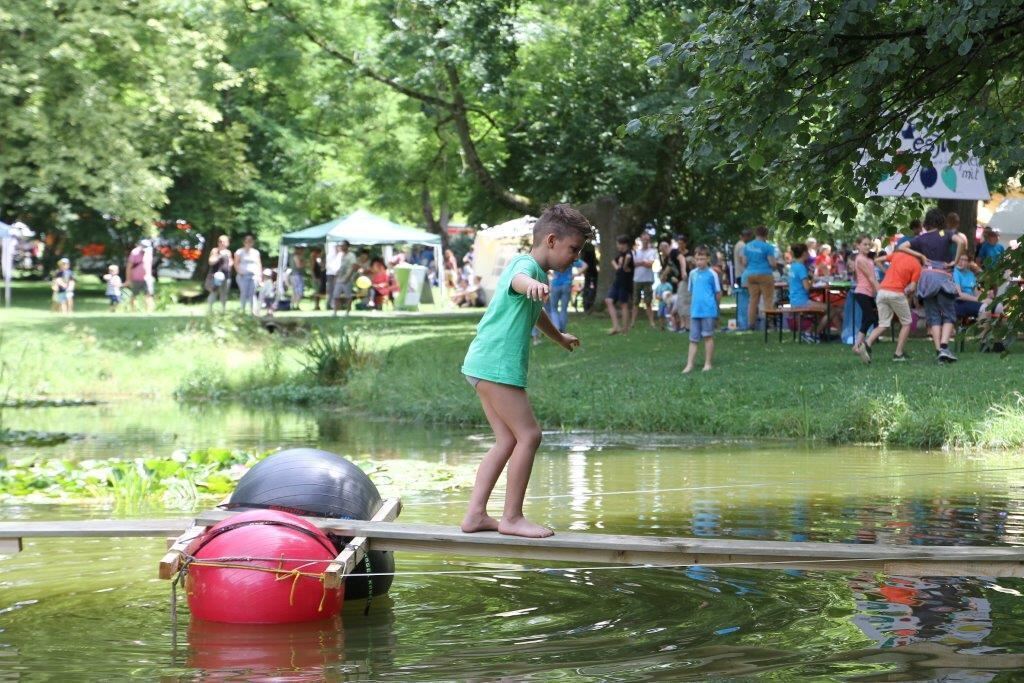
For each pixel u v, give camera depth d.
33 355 26.06
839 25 8.77
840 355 19.84
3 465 12.73
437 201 43.00
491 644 6.25
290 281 43.62
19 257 59.22
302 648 6.24
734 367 19.50
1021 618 6.56
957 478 11.68
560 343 7.44
